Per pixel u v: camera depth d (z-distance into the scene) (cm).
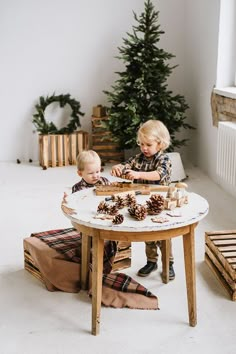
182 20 575
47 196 446
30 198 440
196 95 547
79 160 269
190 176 517
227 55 471
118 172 267
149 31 501
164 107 509
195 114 555
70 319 240
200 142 542
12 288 272
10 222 378
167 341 220
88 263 262
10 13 557
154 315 243
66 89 589
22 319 241
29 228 365
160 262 303
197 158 558
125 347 216
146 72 496
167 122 511
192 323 232
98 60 584
